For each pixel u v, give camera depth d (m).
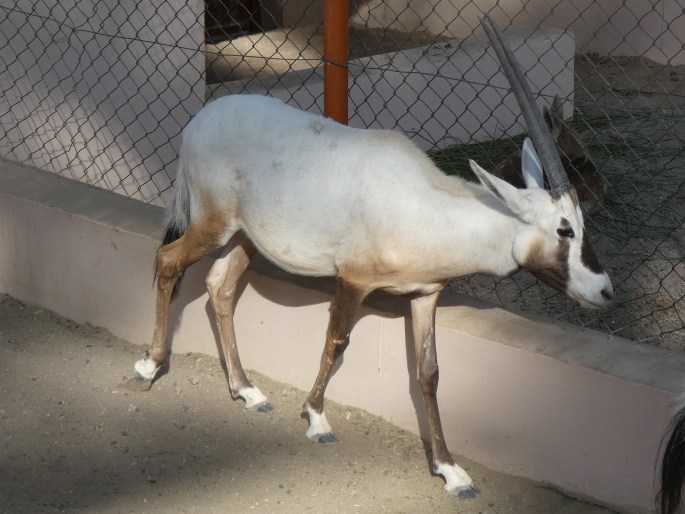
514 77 4.13
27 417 4.76
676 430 3.79
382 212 4.21
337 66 4.90
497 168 6.22
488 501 4.35
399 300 4.66
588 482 4.30
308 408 4.66
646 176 6.86
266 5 10.17
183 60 6.39
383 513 4.27
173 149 6.43
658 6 9.41
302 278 4.84
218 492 4.37
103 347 5.29
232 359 4.85
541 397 4.34
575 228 4.14
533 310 5.48
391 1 10.41
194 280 5.10
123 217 5.32
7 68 5.83
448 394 4.55
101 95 6.07
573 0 9.79
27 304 5.66
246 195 4.42
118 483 4.41
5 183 5.68
